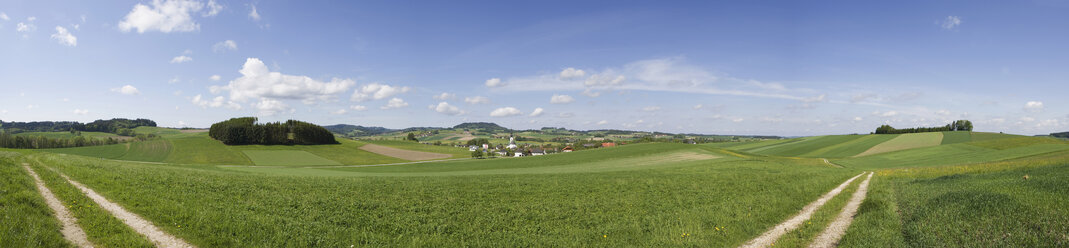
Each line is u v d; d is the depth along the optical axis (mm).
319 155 120625
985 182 21984
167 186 21141
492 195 24453
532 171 55938
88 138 169000
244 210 16406
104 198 16953
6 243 10195
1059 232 10633
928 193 19844
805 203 20391
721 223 15586
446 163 84312
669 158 74625
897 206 17562
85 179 21219
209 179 25469
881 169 48906
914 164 56125
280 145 133000
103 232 12156
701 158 71625
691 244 12977
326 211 17703
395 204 20359
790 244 12469
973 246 10469
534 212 19047
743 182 30812
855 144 100250
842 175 37000
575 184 30094
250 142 129625
